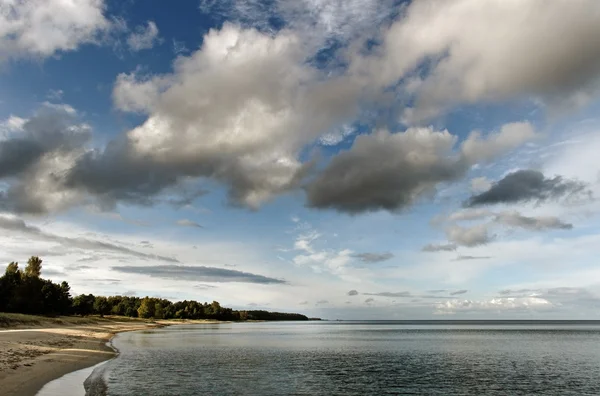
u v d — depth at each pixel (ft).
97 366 135.74
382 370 155.94
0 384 89.71
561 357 209.05
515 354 224.33
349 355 213.25
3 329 261.44
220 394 103.71
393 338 398.01
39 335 212.64
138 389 103.35
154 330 472.44
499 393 114.93
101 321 509.35
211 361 171.63
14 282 395.34
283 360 183.83
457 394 112.88
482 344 306.35
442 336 445.37
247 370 147.33
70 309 494.59
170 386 110.42
